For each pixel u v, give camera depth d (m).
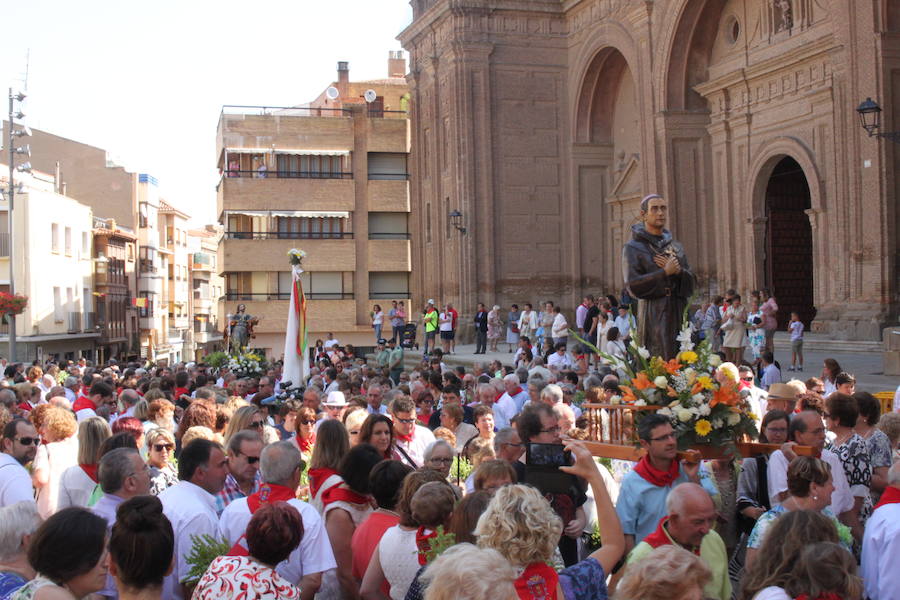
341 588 7.59
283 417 14.05
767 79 31.86
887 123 25.69
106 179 77.12
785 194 34.53
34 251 56.12
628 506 7.49
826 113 29.23
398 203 59.22
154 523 5.65
